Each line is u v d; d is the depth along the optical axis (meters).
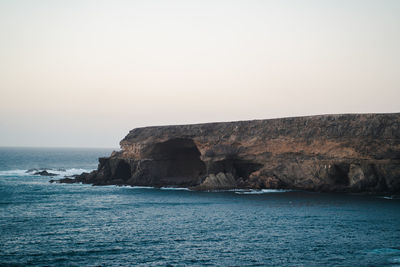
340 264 31.91
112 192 74.88
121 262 32.41
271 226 44.75
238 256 34.06
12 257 33.22
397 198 65.12
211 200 64.19
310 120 75.50
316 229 43.41
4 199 64.06
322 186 73.50
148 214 51.97
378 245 37.16
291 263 32.28
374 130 68.75
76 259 33.00
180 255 34.28
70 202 61.88
